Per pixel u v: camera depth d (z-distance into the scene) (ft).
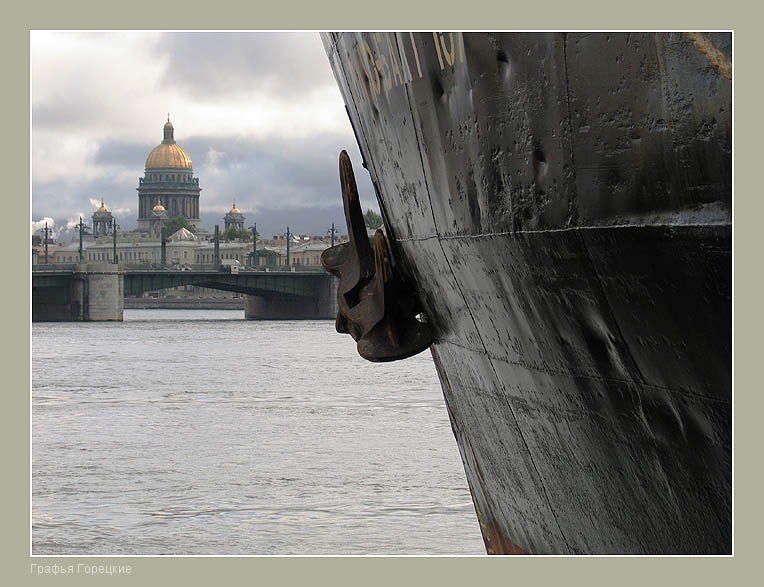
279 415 128.47
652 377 16.30
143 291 468.34
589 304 16.71
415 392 158.40
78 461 95.30
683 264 14.10
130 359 235.20
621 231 14.79
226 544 63.62
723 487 16.10
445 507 74.18
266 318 553.64
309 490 80.69
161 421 123.65
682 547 18.21
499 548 31.60
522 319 19.69
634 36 13.93
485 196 18.69
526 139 16.75
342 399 148.05
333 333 376.48
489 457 28.66
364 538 65.05
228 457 96.17
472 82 18.03
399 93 21.61
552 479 23.53
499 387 24.07
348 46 24.82
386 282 26.17
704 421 15.65
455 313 24.09
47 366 212.64
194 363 221.66
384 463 92.22
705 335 14.52
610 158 14.80
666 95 13.61
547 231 16.63
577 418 19.95
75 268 463.42
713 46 12.95
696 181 13.43
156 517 71.72
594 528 22.16
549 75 15.78
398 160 23.40
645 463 18.03
